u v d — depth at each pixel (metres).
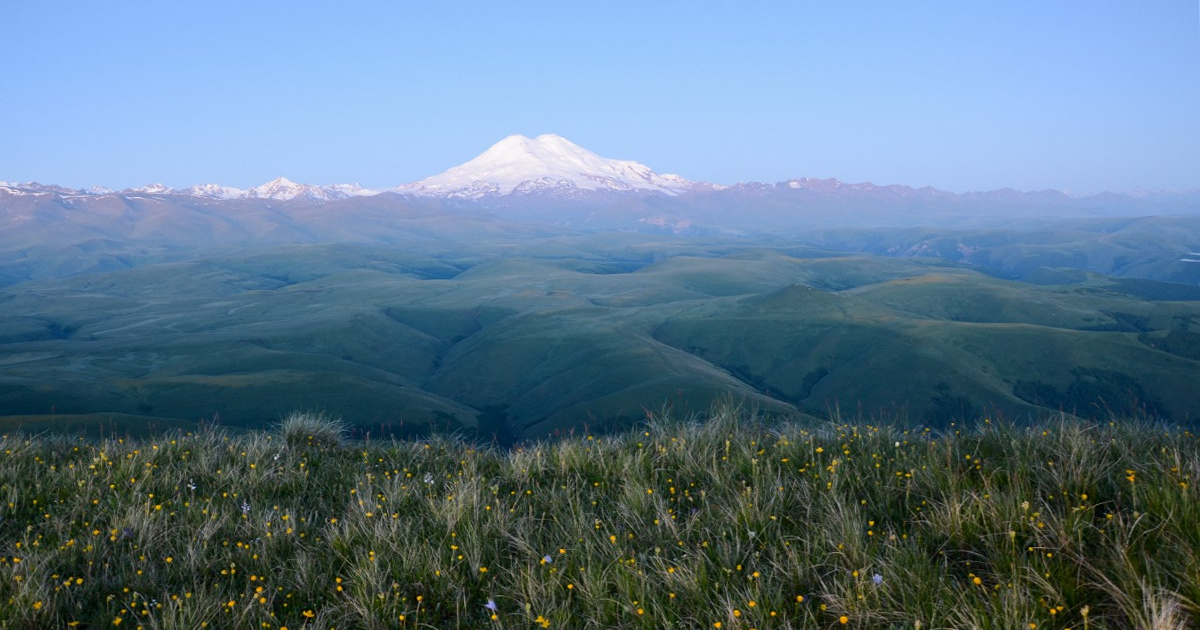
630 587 5.63
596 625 5.36
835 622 5.13
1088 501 5.90
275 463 10.04
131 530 7.44
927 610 4.91
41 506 8.35
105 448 10.52
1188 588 4.59
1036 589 4.96
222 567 6.78
